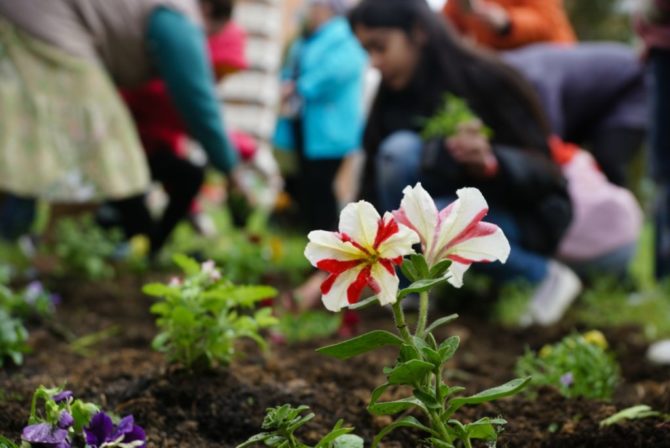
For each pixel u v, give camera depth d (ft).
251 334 7.07
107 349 9.52
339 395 7.16
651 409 6.60
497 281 13.17
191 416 6.41
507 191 12.49
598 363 7.45
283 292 14.07
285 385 7.33
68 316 11.13
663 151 13.51
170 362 7.10
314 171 19.56
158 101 15.66
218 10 15.02
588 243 14.88
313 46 19.19
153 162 16.07
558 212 12.67
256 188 21.93
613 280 15.24
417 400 4.46
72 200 12.37
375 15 12.21
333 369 8.22
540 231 12.72
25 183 12.01
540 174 12.16
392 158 12.53
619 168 15.94
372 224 4.18
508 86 12.34
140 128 15.85
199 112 13.38
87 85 12.32
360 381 7.96
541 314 12.56
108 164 12.44
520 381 4.41
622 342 11.23
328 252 4.25
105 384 7.17
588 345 7.56
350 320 10.54
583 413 6.61
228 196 15.06
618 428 5.93
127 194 12.66
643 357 10.36
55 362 8.50
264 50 34.60
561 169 12.59
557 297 12.75
